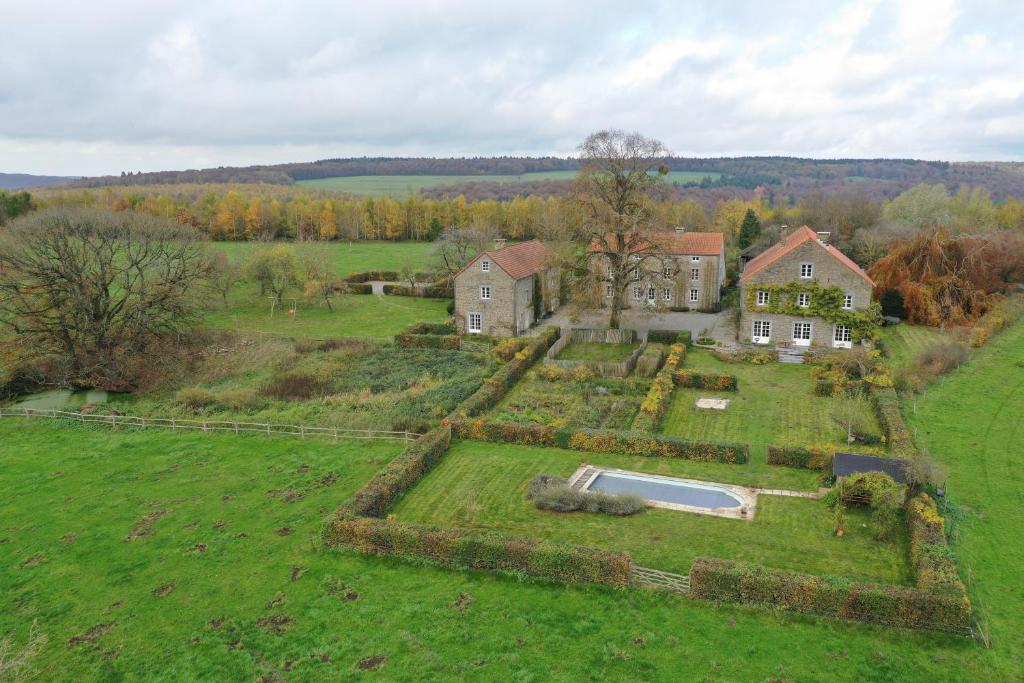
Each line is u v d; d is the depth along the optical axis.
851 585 19.58
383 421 36.62
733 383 41.53
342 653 19.16
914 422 34.59
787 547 23.47
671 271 59.56
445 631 19.86
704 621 19.78
